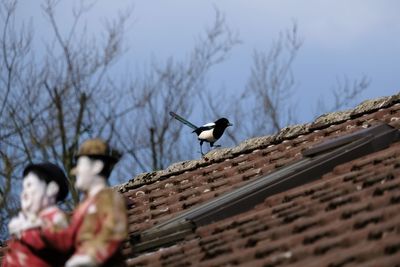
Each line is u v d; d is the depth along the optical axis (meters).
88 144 10.13
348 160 13.96
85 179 10.05
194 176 17.22
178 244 12.94
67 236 9.95
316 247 10.38
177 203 15.61
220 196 14.25
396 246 9.59
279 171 14.23
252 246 11.48
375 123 15.80
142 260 12.46
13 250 10.36
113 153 10.22
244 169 16.28
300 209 12.24
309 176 13.80
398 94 16.47
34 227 10.16
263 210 13.00
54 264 10.26
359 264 9.59
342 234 10.62
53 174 10.55
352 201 11.71
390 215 10.59
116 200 9.80
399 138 14.34
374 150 14.08
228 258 11.16
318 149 14.32
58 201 10.75
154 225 14.48
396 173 12.27
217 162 17.61
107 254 9.58
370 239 10.12
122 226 9.70
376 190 11.66
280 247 10.88
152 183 17.88
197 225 13.27
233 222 12.81
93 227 9.68
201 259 11.61
